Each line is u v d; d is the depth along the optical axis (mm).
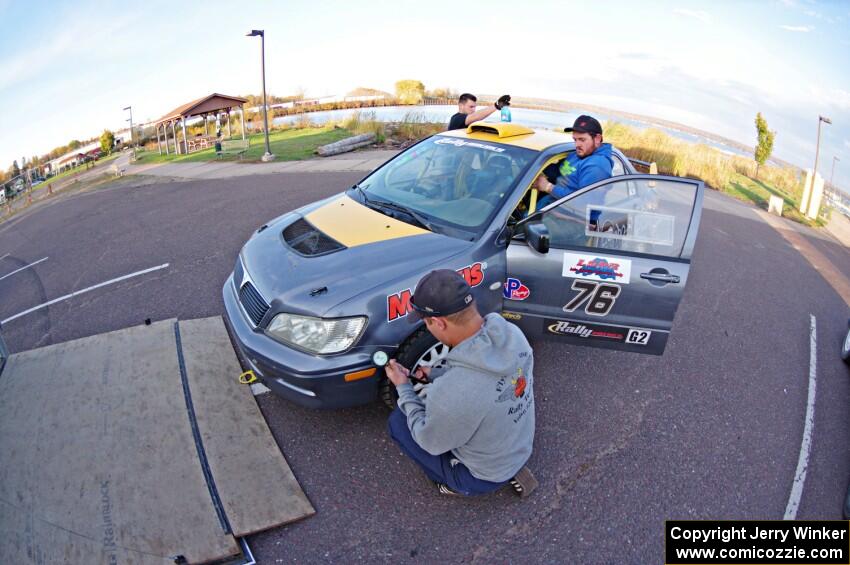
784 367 4691
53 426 3295
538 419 3676
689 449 3518
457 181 3920
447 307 2137
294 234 3689
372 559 2623
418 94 30250
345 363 2975
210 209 8609
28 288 5938
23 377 3785
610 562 2686
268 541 2689
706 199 11930
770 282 6848
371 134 14961
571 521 2902
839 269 8297
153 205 9289
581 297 3510
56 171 33719
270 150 14992
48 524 2652
